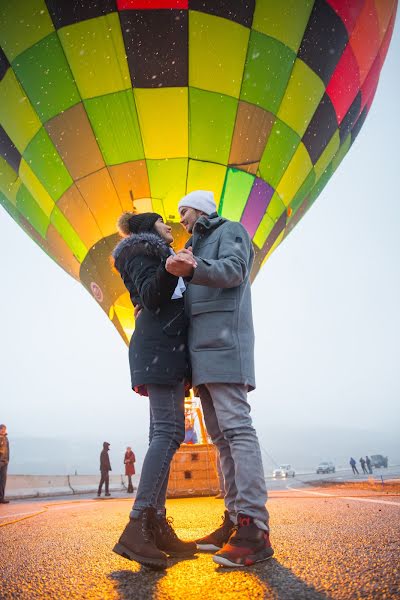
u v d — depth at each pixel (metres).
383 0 8.21
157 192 7.91
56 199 8.27
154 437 2.05
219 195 8.04
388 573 1.43
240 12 7.21
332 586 1.35
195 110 7.59
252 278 9.02
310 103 8.12
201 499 6.38
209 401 2.24
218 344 2.08
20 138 8.04
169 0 7.06
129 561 1.92
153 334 2.11
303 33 7.64
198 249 2.33
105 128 7.67
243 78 7.54
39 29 7.24
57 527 3.36
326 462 44.47
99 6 7.09
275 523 2.82
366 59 8.50
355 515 3.02
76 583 1.56
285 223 8.97
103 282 8.41
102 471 12.13
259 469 1.94
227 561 1.70
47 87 7.54
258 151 7.98
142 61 7.33
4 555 2.18
